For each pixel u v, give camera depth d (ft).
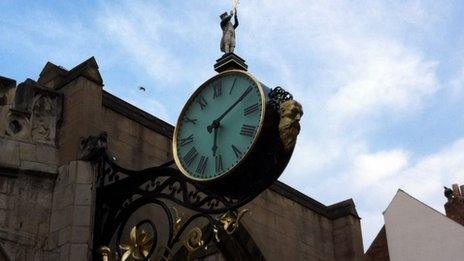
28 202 46.19
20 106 49.65
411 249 96.84
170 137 62.85
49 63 55.57
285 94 37.81
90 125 50.70
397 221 99.40
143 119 60.54
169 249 41.57
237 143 37.83
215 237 39.34
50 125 50.31
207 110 40.70
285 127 36.65
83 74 52.37
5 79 49.32
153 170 43.55
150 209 56.34
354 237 83.20
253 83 38.75
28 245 44.70
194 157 39.83
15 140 47.93
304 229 79.77
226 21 44.24
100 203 46.03
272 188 77.20
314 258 79.15
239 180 37.93
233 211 38.91
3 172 46.14
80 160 47.37
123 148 57.47
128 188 45.11
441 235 95.25
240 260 70.03
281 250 74.59
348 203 85.35
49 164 48.32
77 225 44.50
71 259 43.19
